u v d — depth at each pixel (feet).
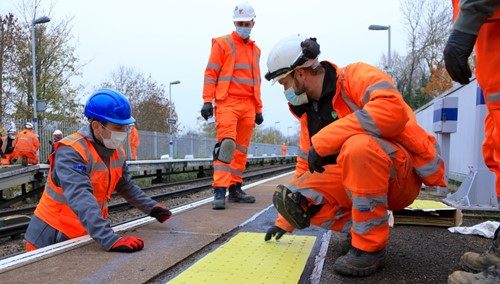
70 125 68.64
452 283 6.32
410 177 8.05
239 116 16.12
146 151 71.72
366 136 7.26
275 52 8.48
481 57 6.09
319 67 8.31
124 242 8.97
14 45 86.33
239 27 15.99
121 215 21.12
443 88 123.95
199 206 15.90
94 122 10.11
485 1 5.53
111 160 10.98
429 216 11.96
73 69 94.84
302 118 9.32
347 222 8.82
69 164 9.69
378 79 7.58
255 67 16.66
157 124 139.64
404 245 9.77
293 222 8.89
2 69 85.81
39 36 88.69
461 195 16.11
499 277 6.00
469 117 27.81
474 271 7.36
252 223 12.41
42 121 64.95
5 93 86.33
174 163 50.34
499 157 6.42
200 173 58.80
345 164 7.39
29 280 7.07
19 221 20.68
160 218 11.93
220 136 15.74
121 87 139.23
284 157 122.62
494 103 6.00
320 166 7.78
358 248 7.52
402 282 7.25
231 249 9.21
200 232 11.00
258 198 18.45
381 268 8.02
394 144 7.75
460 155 30.32
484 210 14.85
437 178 8.14
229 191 17.12
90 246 9.41
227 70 15.90
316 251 9.23
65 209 10.18
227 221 12.60
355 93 7.90
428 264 8.28
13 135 53.26
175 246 9.50
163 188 38.22
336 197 8.56
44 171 34.04
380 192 7.30
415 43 135.13
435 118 22.88
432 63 131.64
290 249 9.24
